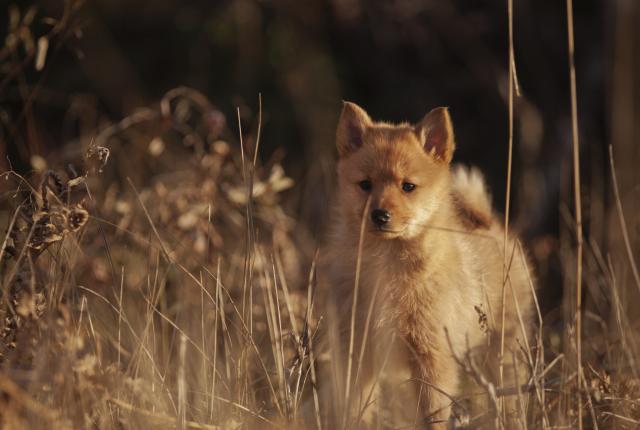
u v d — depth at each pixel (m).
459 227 10.37
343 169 9.91
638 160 16.52
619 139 16.69
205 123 12.57
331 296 9.73
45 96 18.55
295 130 19.31
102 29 20.56
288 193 16.91
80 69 19.95
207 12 20.45
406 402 9.56
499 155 18.64
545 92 18.78
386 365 9.43
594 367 9.59
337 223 10.08
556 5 19.17
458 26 19.25
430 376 9.37
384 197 9.32
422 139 10.02
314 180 16.78
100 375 7.56
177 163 15.30
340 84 19.86
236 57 20.03
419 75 19.64
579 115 18.17
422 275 9.39
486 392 8.21
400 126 10.41
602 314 11.77
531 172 17.05
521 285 10.84
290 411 8.48
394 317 9.38
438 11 19.27
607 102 17.58
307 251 13.48
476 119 19.17
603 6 18.53
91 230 10.87
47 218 8.27
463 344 9.70
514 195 17.78
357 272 8.43
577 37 18.86
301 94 19.52
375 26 19.47
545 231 16.75
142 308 10.31
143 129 17.06
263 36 20.03
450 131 9.95
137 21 20.91
